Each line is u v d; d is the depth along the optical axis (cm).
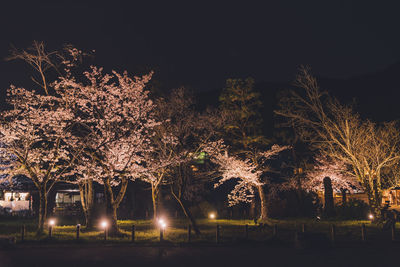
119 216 4181
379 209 2909
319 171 3844
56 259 1584
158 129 2884
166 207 4272
